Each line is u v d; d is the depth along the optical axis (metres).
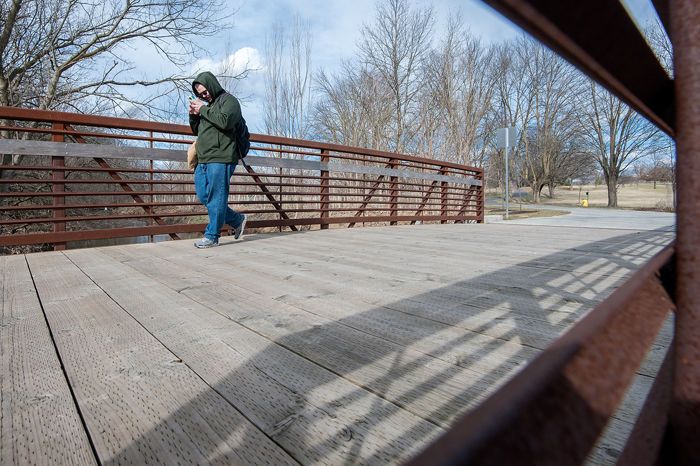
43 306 1.74
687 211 0.35
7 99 8.71
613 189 25.88
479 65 19.75
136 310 1.68
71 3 9.23
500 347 1.28
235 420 0.90
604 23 0.30
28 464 0.76
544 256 2.97
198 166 3.45
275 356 1.23
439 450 0.13
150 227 3.75
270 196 4.72
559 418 0.19
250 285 2.11
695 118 0.34
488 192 47.41
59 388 1.04
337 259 2.91
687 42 0.34
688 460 0.35
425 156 14.32
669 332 1.33
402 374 1.10
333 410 0.93
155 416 0.91
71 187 8.87
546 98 30.77
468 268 2.54
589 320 0.30
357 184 9.43
